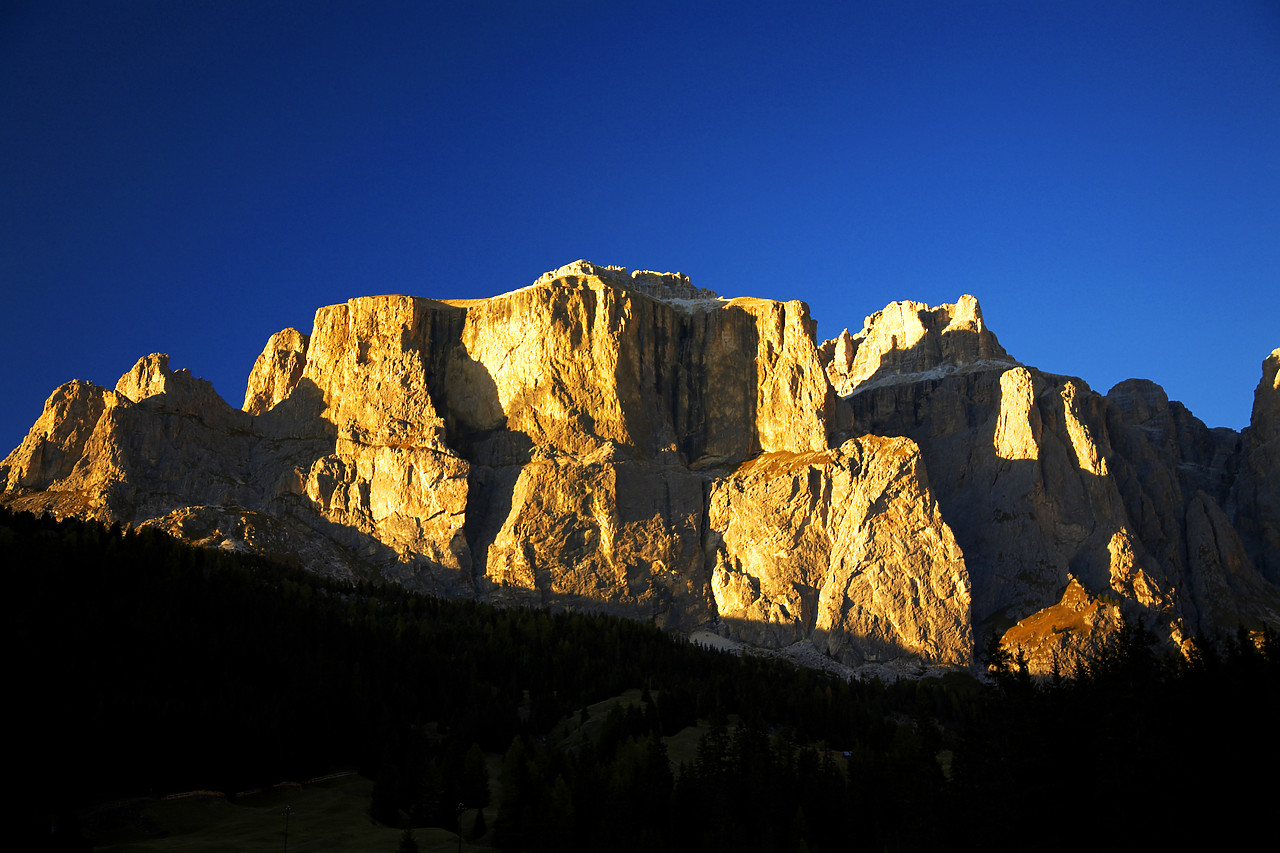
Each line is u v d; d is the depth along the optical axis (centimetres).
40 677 15362
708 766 15425
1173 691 10806
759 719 17388
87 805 14275
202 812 14662
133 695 15838
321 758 16325
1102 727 10719
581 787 14762
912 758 15412
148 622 17850
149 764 14900
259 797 15450
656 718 18262
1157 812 9750
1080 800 10569
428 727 18050
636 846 13675
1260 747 9906
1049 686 12262
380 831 14225
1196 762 9944
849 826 14725
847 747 18525
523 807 14200
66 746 14438
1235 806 9700
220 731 15475
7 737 14250
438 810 14850
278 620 19888
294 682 17650
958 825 11938
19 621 16700
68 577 18675
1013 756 11144
